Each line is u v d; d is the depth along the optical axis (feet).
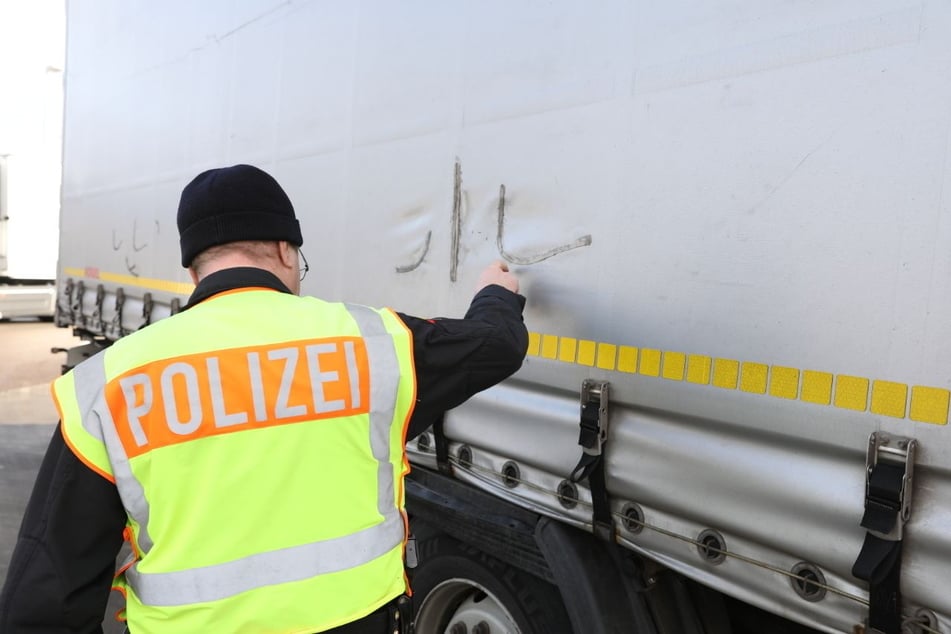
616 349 5.20
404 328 4.42
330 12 8.02
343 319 4.32
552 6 5.63
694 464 4.81
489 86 6.13
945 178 3.66
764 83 4.37
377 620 4.28
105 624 10.51
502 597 6.19
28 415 22.35
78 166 15.55
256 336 4.06
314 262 8.20
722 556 4.73
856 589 4.09
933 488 3.74
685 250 4.77
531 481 6.03
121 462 3.69
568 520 5.71
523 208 5.82
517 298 5.32
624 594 5.49
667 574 5.60
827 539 4.17
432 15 6.71
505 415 6.21
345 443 4.16
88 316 15.07
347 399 4.14
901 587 3.86
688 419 4.86
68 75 16.08
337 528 4.10
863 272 3.96
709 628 5.60
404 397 4.33
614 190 5.19
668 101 4.86
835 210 4.07
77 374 3.84
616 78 5.18
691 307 4.74
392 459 4.41
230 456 3.89
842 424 4.05
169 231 11.60
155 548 3.82
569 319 5.51
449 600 6.97
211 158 10.34
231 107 9.86
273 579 3.93
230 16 9.90
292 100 8.62
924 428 3.73
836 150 4.06
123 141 13.24
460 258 6.39
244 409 3.92
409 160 6.92
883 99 3.88
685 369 4.79
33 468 17.17
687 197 4.75
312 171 8.26
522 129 5.84
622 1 5.16
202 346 3.94
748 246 4.45
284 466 3.97
